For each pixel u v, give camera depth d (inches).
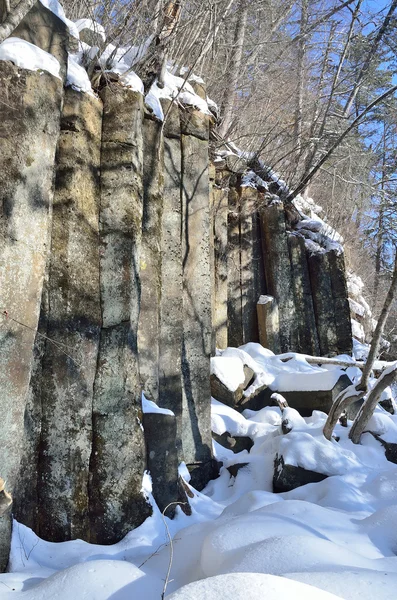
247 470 242.1
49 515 156.1
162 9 233.9
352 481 209.9
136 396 177.8
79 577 111.9
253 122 470.0
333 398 297.0
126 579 113.1
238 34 412.8
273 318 391.2
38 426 161.6
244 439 276.8
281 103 497.7
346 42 535.5
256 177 434.0
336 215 613.9
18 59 156.2
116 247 188.1
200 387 255.4
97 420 169.5
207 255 276.1
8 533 139.1
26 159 154.6
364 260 724.0
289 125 488.4
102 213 190.7
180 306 242.1
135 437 170.7
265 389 323.6
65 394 166.2
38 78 160.1
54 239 175.0
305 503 156.2
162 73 255.4
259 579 84.7
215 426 274.8
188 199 272.2
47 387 164.9
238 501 190.7
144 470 172.1
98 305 180.9
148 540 156.9
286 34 515.8
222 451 264.1
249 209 414.0
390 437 243.4
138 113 207.2
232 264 396.2
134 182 197.0
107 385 174.1
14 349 146.6
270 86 476.1
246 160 435.5
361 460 231.3
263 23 458.3
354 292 573.9
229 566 110.7
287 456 221.5
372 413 239.5
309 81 570.9
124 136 199.9
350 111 679.1
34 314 153.3
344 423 265.0
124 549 151.2
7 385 144.1
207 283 272.4
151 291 219.6
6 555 137.1
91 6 251.8
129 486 164.4
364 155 600.4
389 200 692.7
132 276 187.0
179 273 245.4
